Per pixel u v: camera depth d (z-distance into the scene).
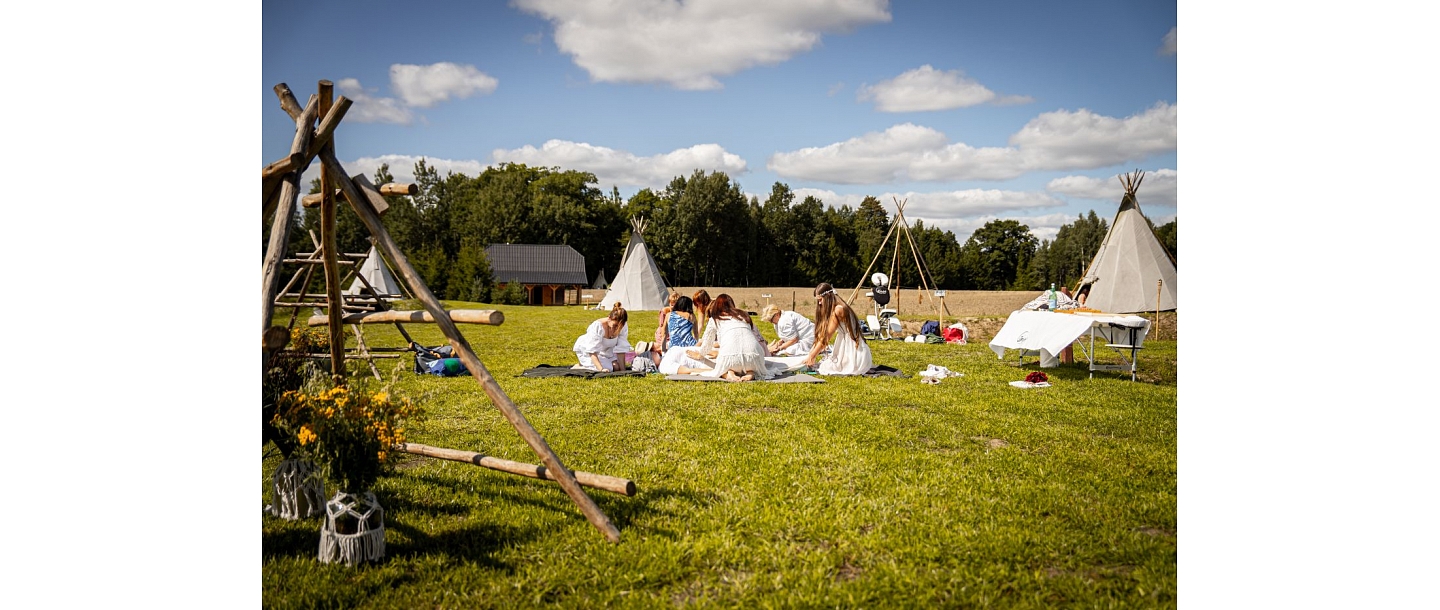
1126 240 17.64
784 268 68.31
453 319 3.72
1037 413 6.76
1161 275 17.36
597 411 6.74
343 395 3.46
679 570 3.38
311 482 3.93
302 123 3.63
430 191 56.44
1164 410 6.91
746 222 64.25
